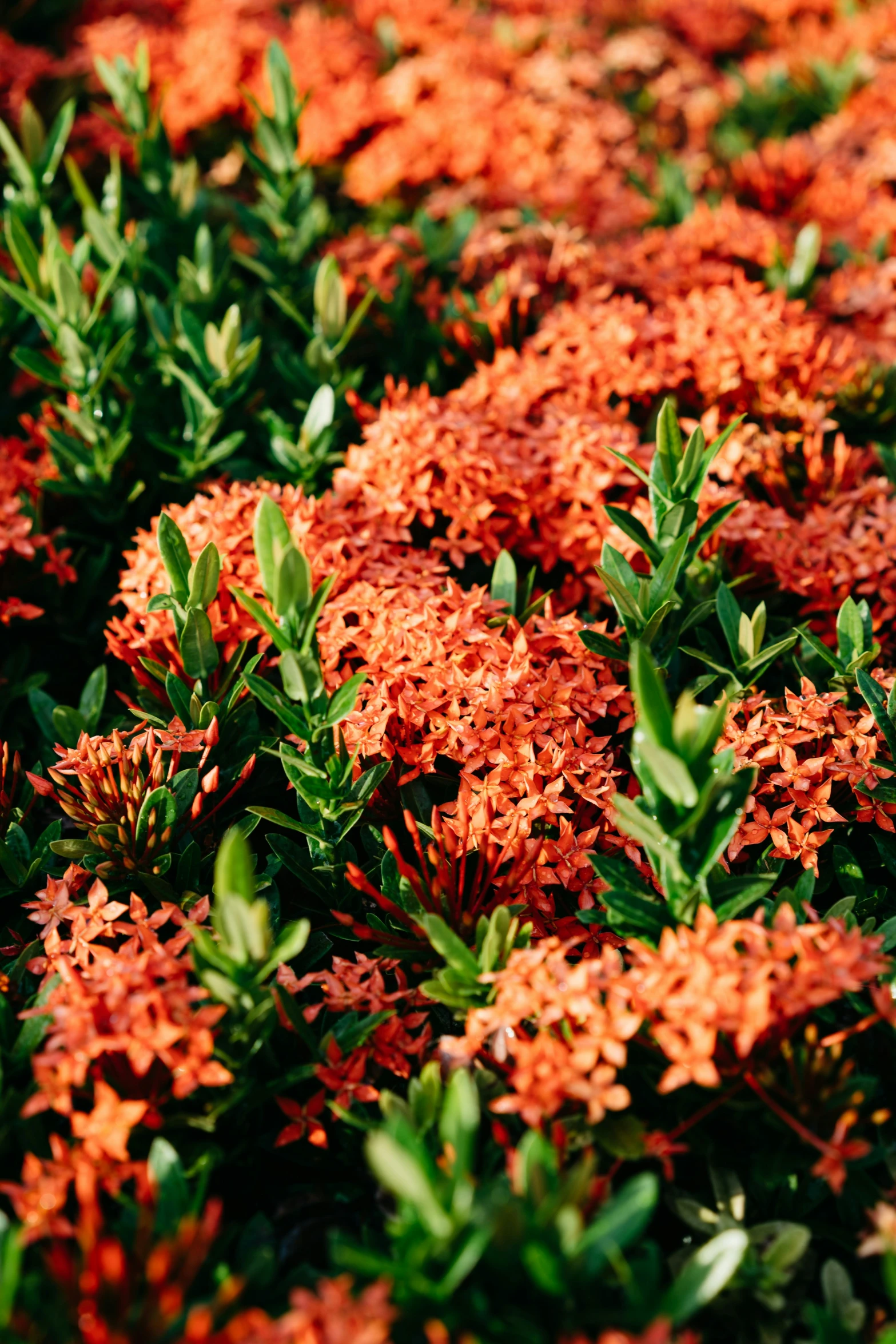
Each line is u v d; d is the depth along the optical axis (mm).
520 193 1261
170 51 1466
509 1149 633
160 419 881
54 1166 625
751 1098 652
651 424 863
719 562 785
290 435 851
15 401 953
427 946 693
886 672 758
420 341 981
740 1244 595
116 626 764
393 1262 592
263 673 769
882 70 1537
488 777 713
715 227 1094
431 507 811
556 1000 640
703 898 654
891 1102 678
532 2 1757
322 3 1726
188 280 879
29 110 929
